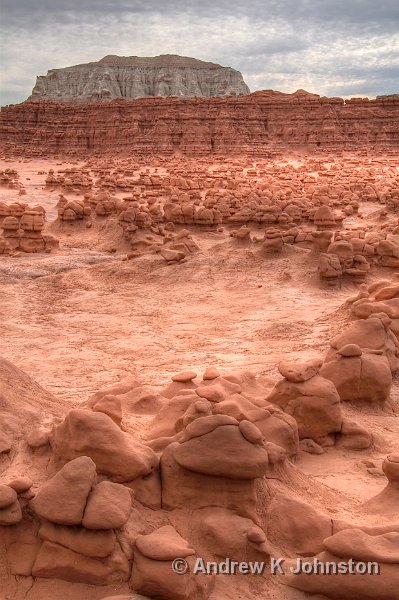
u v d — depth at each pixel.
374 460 8.84
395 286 16.23
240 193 43.06
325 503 7.02
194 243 27.48
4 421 7.15
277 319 18.53
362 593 5.30
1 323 19.38
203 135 95.94
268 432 8.30
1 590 5.36
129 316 20.06
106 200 34.78
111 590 5.27
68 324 19.27
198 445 6.09
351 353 10.88
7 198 49.38
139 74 153.75
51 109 106.50
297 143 96.88
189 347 16.36
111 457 6.15
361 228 31.89
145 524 5.86
